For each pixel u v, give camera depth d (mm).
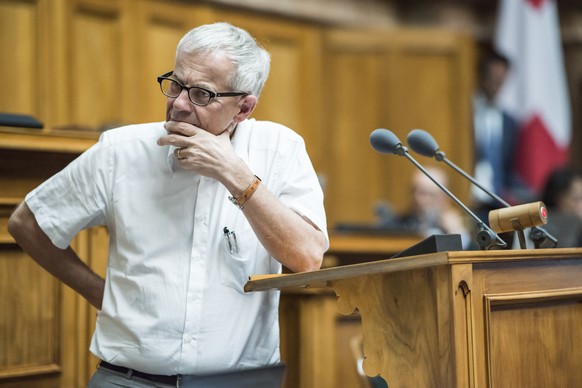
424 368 5488
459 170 7047
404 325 5617
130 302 6309
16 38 15945
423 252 5656
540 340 6055
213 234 6359
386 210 16359
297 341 9555
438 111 22625
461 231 16172
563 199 15367
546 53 23469
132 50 18016
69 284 6816
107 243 8414
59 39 16578
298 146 6809
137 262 6324
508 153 23094
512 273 5793
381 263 5406
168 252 6332
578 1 25906
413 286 5582
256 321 6465
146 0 18297
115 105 17656
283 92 21141
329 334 9656
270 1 20812
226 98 6137
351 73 22312
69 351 8234
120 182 6461
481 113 23219
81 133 8297
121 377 6301
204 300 6246
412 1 24016
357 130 22312
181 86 6145
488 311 5508
